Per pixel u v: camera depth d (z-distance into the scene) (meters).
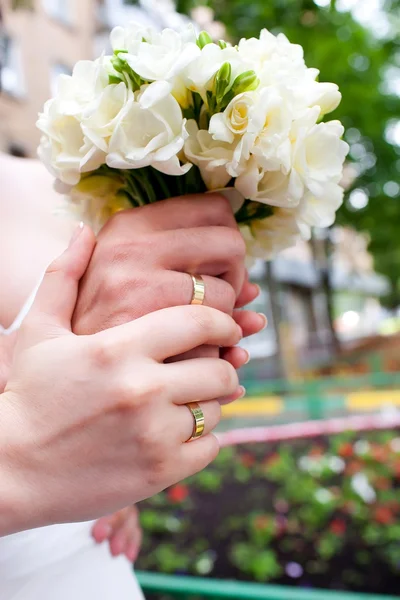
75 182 0.36
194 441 0.32
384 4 2.12
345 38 2.02
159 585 0.62
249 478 1.98
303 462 2.08
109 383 0.30
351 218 3.68
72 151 0.35
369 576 1.32
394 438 2.33
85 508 0.31
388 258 6.86
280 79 0.34
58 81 0.35
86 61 0.36
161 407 0.31
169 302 0.34
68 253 0.34
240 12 1.71
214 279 0.35
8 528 0.30
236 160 0.33
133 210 0.36
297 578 1.34
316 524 1.57
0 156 0.54
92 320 0.34
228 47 0.34
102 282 0.34
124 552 0.49
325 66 2.03
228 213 0.36
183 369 0.32
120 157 0.33
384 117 2.72
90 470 0.30
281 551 1.46
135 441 0.30
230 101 0.34
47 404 0.31
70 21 4.47
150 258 0.34
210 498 1.84
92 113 0.33
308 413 3.00
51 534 0.41
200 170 0.36
